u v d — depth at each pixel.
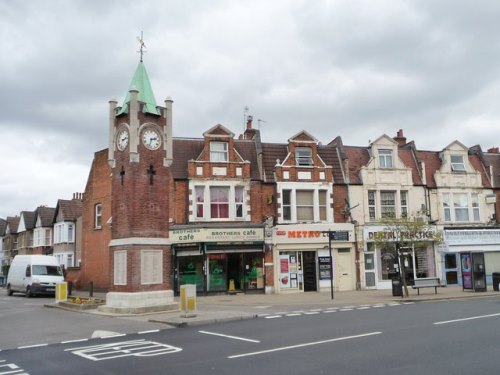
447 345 10.85
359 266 30.83
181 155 30.27
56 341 13.68
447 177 33.72
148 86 21.38
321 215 31.23
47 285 32.41
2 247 68.75
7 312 22.09
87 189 35.31
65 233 46.06
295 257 30.20
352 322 15.08
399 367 8.90
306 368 8.99
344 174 32.03
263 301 24.03
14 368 10.13
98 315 19.25
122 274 19.86
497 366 8.82
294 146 31.31
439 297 23.36
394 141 32.94
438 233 27.86
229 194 29.98
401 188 32.44
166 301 20.06
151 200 20.28
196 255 28.89
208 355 10.55
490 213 34.22
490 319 14.81
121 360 10.46
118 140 21.02
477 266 26.67
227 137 30.45
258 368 9.11
